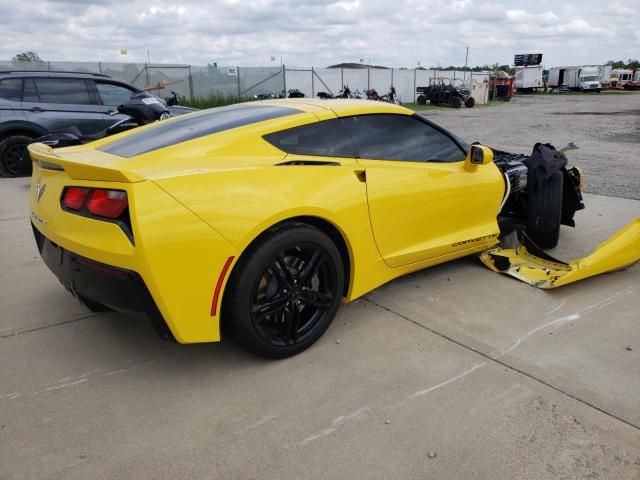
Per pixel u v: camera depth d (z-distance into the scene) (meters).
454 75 39.28
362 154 3.08
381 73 34.91
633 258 3.76
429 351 2.78
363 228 2.93
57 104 8.32
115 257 2.22
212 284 2.32
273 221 2.46
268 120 2.86
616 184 6.99
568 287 3.59
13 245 4.68
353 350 2.80
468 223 3.68
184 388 2.49
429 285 3.65
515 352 2.76
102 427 2.22
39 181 2.79
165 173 2.31
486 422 2.21
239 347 2.85
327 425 2.21
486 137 13.23
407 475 1.93
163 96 23.78
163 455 2.05
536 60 55.84
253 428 2.20
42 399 2.41
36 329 3.08
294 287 2.65
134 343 2.91
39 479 1.93
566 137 13.05
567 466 1.96
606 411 2.26
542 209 4.18
